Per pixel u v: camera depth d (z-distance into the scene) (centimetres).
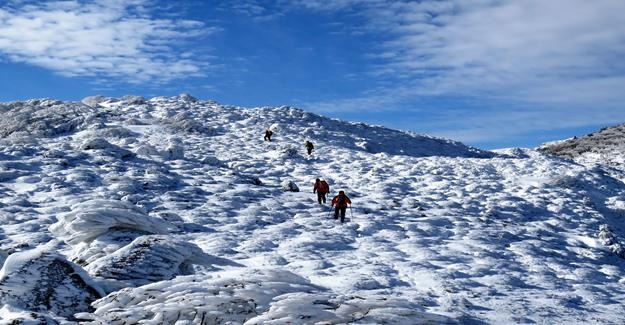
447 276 1392
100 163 2916
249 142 4234
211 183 2738
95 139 3253
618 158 7419
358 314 838
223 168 3206
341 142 4772
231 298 859
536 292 1308
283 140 4419
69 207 2073
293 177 3200
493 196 2891
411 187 3075
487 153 5872
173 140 3931
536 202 2816
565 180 3356
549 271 1567
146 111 5153
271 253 1591
